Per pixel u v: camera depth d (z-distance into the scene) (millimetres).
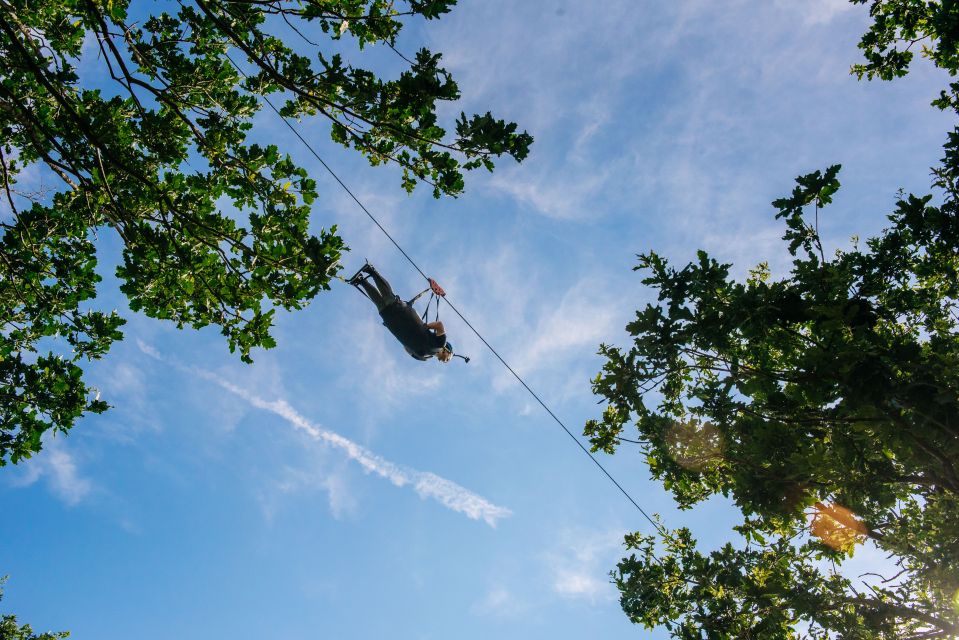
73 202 7363
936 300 7828
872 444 6137
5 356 7387
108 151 6500
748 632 7773
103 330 7680
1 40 6332
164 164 7699
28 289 7344
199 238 7242
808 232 6562
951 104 7898
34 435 7523
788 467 6461
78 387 7629
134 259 7285
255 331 7676
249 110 7855
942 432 5477
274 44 7707
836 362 5797
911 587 7016
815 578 8281
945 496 6715
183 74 7387
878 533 7281
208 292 7652
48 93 7012
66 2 7027
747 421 6859
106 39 6035
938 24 7188
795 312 6406
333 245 7199
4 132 7719
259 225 7277
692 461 7742
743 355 7059
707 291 6539
